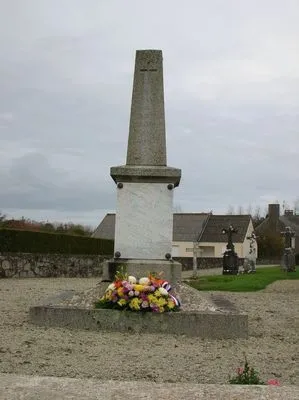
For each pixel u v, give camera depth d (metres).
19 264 22.88
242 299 14.91
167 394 3.72
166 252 9.07
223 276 28.98
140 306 7.83
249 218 67.75
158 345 6.96
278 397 3.69
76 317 7.96
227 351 6.79
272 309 12.30
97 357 6.17
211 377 5.42
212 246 65.12
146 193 9.16
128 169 9.12
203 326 7.73
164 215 9.12
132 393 3.73
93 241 30.59
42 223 46.81
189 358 6.27
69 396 3.65
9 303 11.56
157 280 8.17
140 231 9.12
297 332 8.68
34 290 15.69
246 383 4.56
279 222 83.00
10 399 3.58
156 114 9.66
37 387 3.82
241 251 64.25
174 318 7.78
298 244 79.69
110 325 7.85
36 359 6.00
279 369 5.94
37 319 8.16
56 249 26.14
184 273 35.72
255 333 8.34
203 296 9.09
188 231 66.56
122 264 8.91
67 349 6.54
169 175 9.10
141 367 5.75
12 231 22.77
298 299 15.23
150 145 9.54
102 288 8.70
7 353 6.27
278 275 30.61
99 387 3.85
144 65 9.85
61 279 23.36
